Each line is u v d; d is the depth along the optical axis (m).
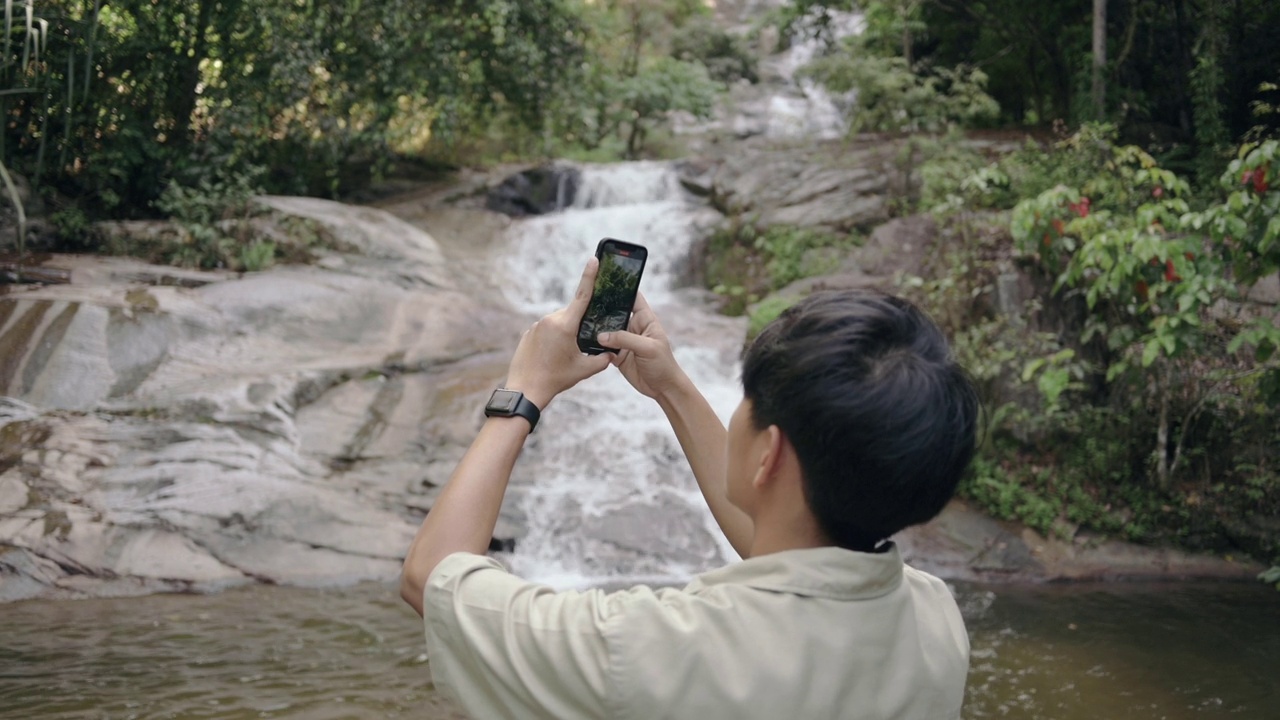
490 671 1.10
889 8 16.00
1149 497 7.91
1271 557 7.55
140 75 11.79
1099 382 8.69
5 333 8.25
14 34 10.35
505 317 10.33
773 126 18.50
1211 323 7.84
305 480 7.28
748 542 1.47
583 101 14.03
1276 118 12.84
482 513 1.22
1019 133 14.14
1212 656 5.21
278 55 11.98
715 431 1.52
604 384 9.02
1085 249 7.05
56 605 5.88
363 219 11.53
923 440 1.09
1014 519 7.75
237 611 5.79
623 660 1.04
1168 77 14.34
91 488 6.85
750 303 11.53
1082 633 5.64
